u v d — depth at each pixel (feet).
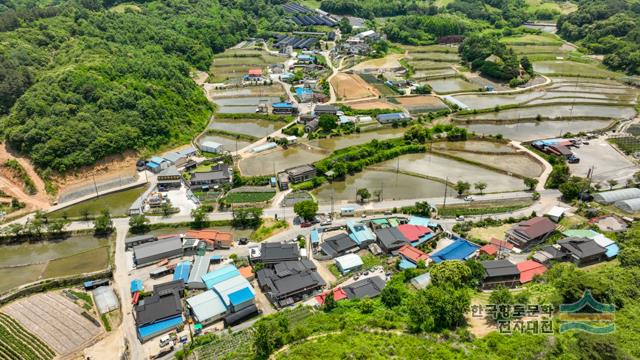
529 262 313.32
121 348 265.34
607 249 324.80
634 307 245.04
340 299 292.20
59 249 363.56
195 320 284.20
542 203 405.80
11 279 328.70
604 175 455.63
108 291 312.71
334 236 360.69
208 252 352.28
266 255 334.44
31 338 272.10
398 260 332.60
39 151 452.35
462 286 280.92
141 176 474.90
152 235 374.43
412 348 218.38
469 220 383.45
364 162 482.28
